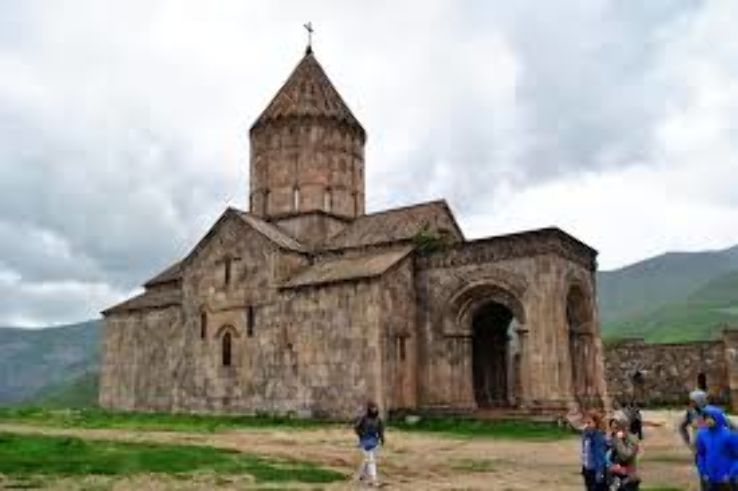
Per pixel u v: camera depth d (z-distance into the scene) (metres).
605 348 58.41
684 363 55.22
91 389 110.06
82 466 19.16
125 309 50.56
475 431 33.53
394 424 36.25
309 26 52.06
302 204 46.97
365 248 43.19
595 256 42.19
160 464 19.98
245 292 43.47
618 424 12.46
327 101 48.97
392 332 38.28
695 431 11.81
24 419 40.25
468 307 39.09
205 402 44.16
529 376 36.12
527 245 37.41
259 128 49.22
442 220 45.19
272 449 25.56
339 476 19.03
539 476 19.88
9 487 15.88
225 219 45.34
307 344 39.91
